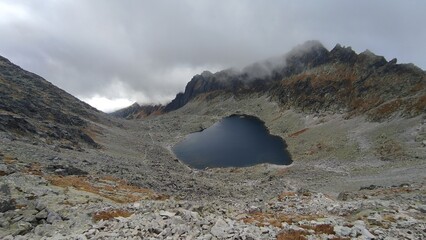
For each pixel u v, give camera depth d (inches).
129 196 1600.6
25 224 859.4
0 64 6904.5
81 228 830.5
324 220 877.8
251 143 6668.3
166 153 5841.5
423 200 1352.1
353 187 2600.9
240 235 649.6
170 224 727.1
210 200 1987.0
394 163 3400.6
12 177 1376.7
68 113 5728.3
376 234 703.1
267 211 1251.2
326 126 6166.3
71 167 2006.6
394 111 5027.1
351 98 6786.4
